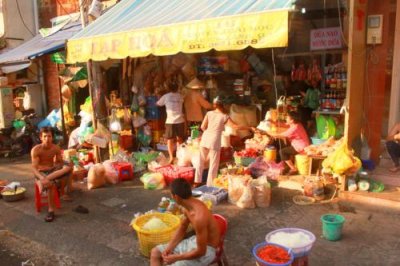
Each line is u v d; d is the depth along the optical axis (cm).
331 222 480
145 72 975
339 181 617
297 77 859
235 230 528
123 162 805
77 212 618
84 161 865
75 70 1023
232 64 927
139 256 470
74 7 1191
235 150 835
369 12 651
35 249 502
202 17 573
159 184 721
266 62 919
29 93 1246
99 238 524
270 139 775
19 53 1020
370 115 673
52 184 600
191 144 788
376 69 659
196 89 895
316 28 829
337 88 730
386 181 622
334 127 732
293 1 489
